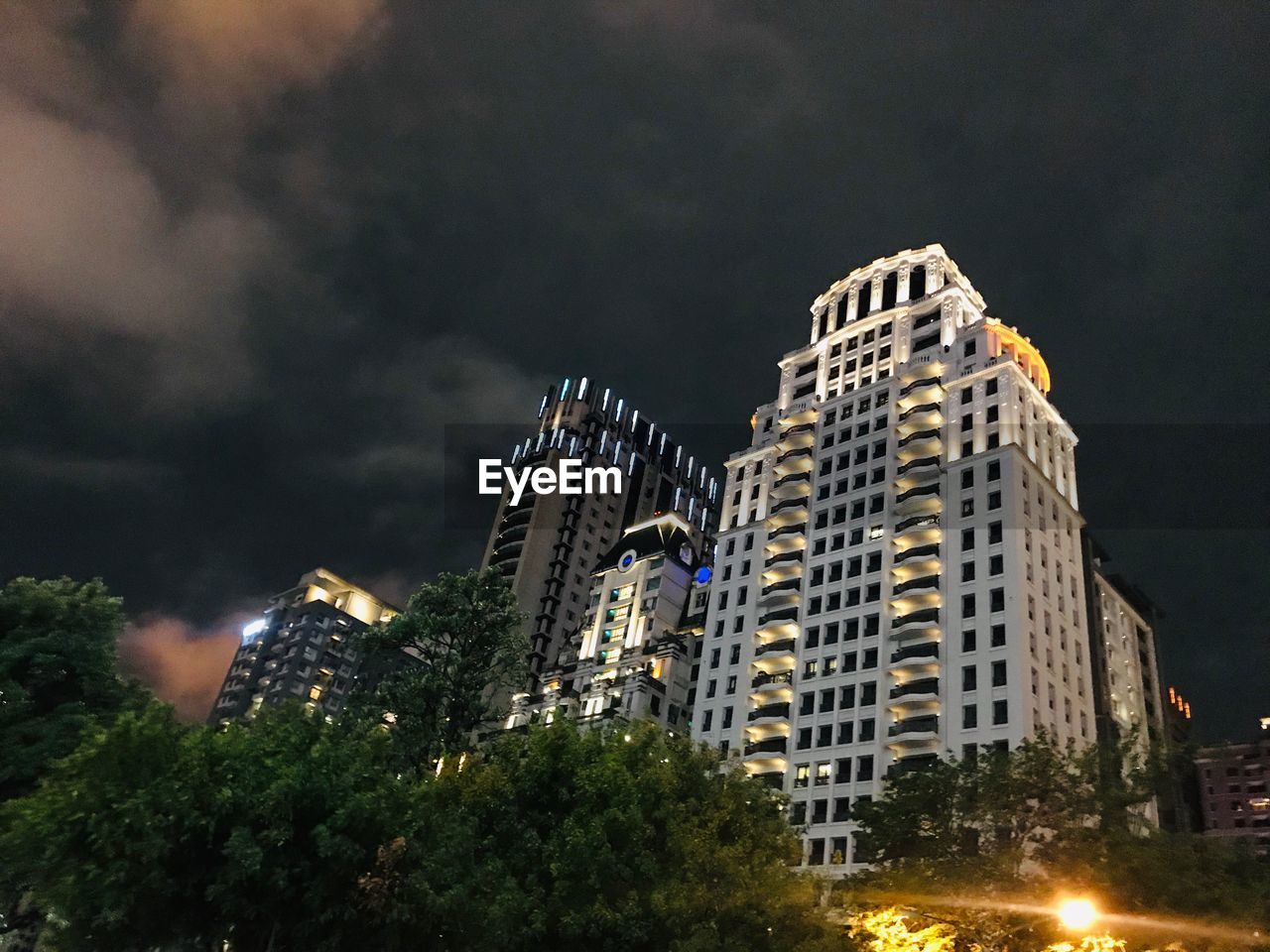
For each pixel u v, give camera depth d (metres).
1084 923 23.56
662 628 112.12
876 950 32.81
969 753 41.62
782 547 99.31
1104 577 112.50
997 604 78.19
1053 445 95.69
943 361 99.12
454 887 24.69
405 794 25.97
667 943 28.91
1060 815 36.34
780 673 91.19
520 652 52.50
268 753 25.23
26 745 39.28
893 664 81.00
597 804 30.64
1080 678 81.31
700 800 34.47
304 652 163.38
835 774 79.44
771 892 30.08
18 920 34.78
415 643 52.50
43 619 43.91
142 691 45.03
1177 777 38.66
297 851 23.23
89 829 21.27
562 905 28.20
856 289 118.31
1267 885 32.06
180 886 22.11
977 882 32.88
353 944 23.67
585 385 177.62
